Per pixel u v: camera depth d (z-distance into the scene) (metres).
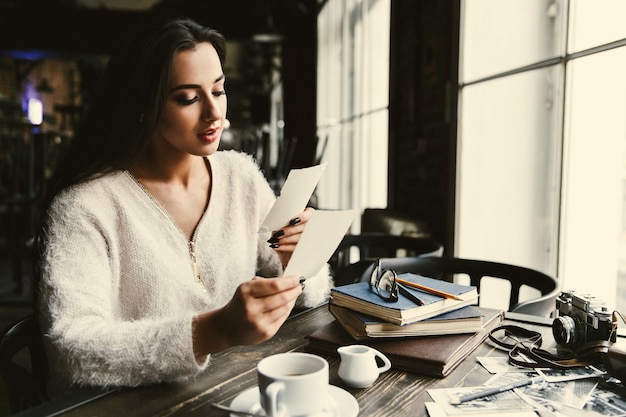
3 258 5.89
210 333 0.82
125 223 1.08
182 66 1.02
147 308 1.10
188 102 1.04
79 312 0.89
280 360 0.73
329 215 0.83
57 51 8.08
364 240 2.28
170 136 1.06
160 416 0.75
